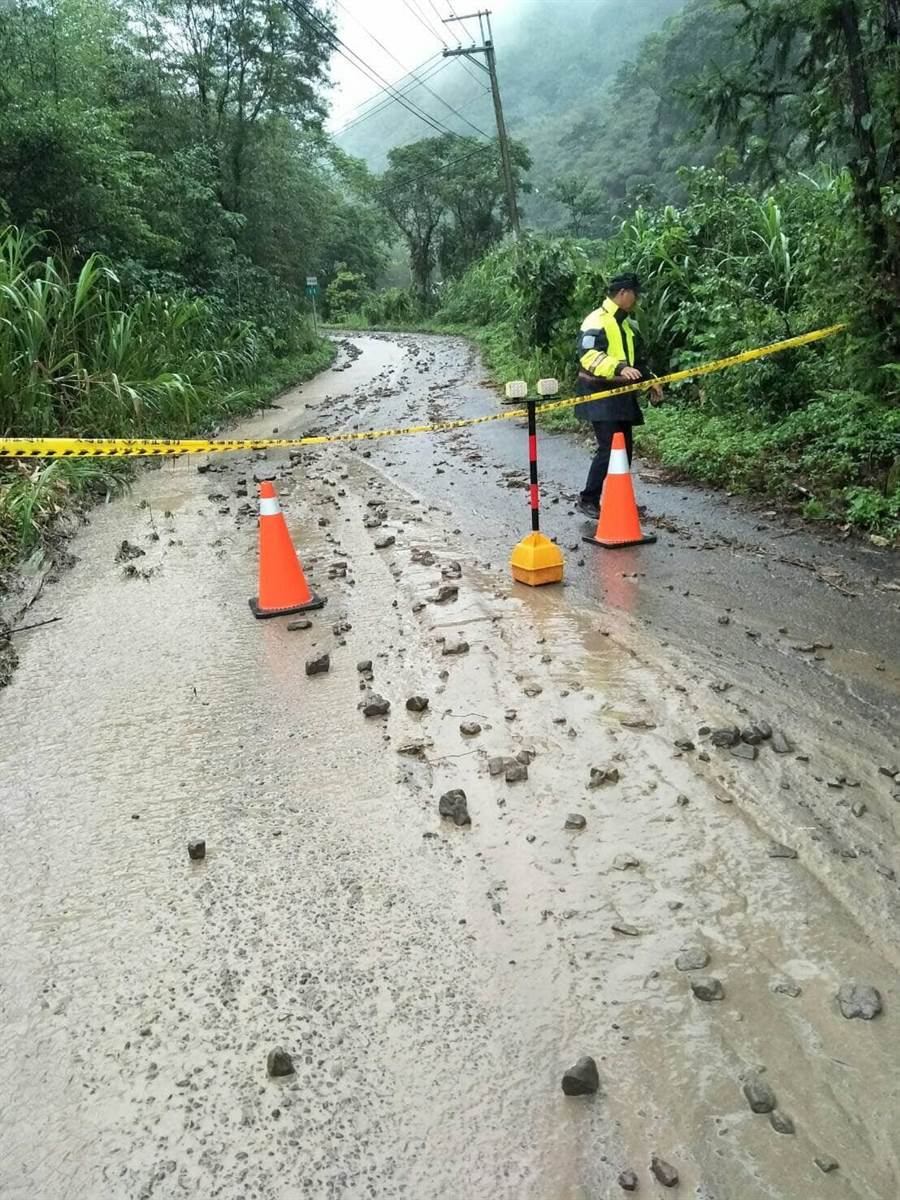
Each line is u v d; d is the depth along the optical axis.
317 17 22.39
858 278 6.28
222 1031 2.18
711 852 2.73
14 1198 1.79
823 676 3.89
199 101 21.70
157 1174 1.82
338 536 6.64
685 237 11.25
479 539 6.33
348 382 19.44
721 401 8.70
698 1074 1.98
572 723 3.57
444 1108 1.93
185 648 4.70
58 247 12.23
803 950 2.33
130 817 3.14
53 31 12.64
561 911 2.52
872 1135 1.82
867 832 2.80
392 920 2.53
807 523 6.15
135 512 7.94
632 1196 1.71
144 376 11.31
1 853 2.99
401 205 51.03
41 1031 2.22
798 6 5.75
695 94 6.68
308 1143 1.87
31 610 5.50
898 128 5.62
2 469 7.65
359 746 3.51
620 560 5.67
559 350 13.69
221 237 19.47
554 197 51.34
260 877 2.76
